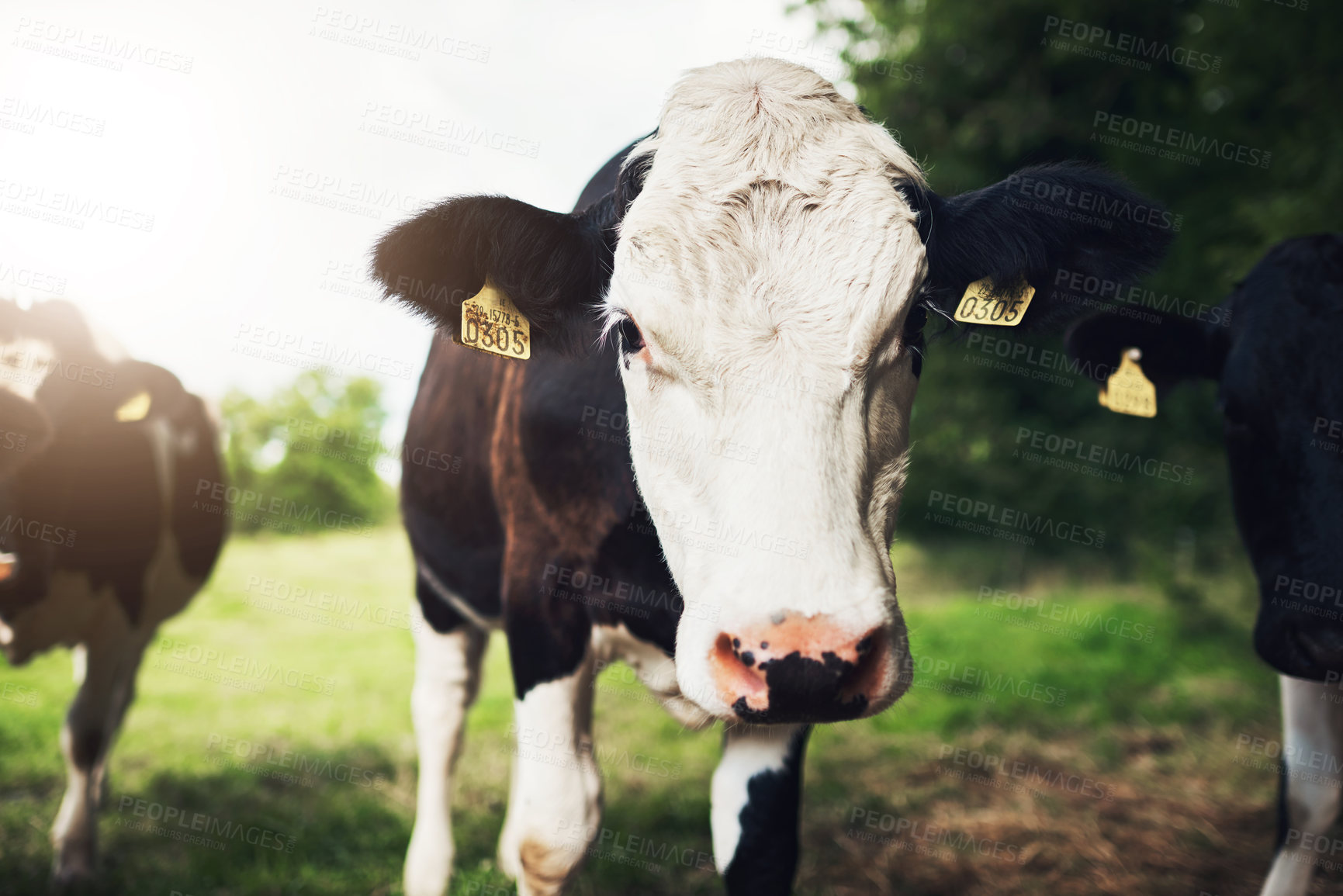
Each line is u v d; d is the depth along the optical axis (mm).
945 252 2326
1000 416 12156
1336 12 8047
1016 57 11984
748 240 2055
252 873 3641
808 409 1900
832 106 2369
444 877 3492
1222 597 8203
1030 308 2553
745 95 2363
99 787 4020
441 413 3379
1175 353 3623
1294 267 3199
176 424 4766
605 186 2852
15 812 4305
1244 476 3248
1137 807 4375
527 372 2729
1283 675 3172
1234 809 4328
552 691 2662
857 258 2041
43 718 5730
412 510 3654
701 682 1868
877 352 2045
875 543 2057
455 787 4574
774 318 1976
